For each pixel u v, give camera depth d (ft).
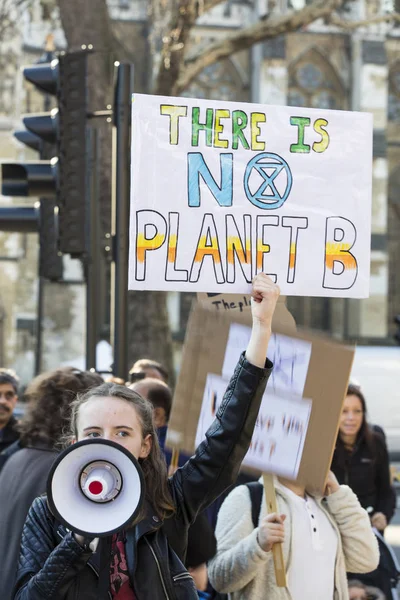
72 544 13.20
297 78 171.42
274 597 19.44
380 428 32.55
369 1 168.76
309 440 19.40
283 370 19.47
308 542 19.54
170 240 18.28
